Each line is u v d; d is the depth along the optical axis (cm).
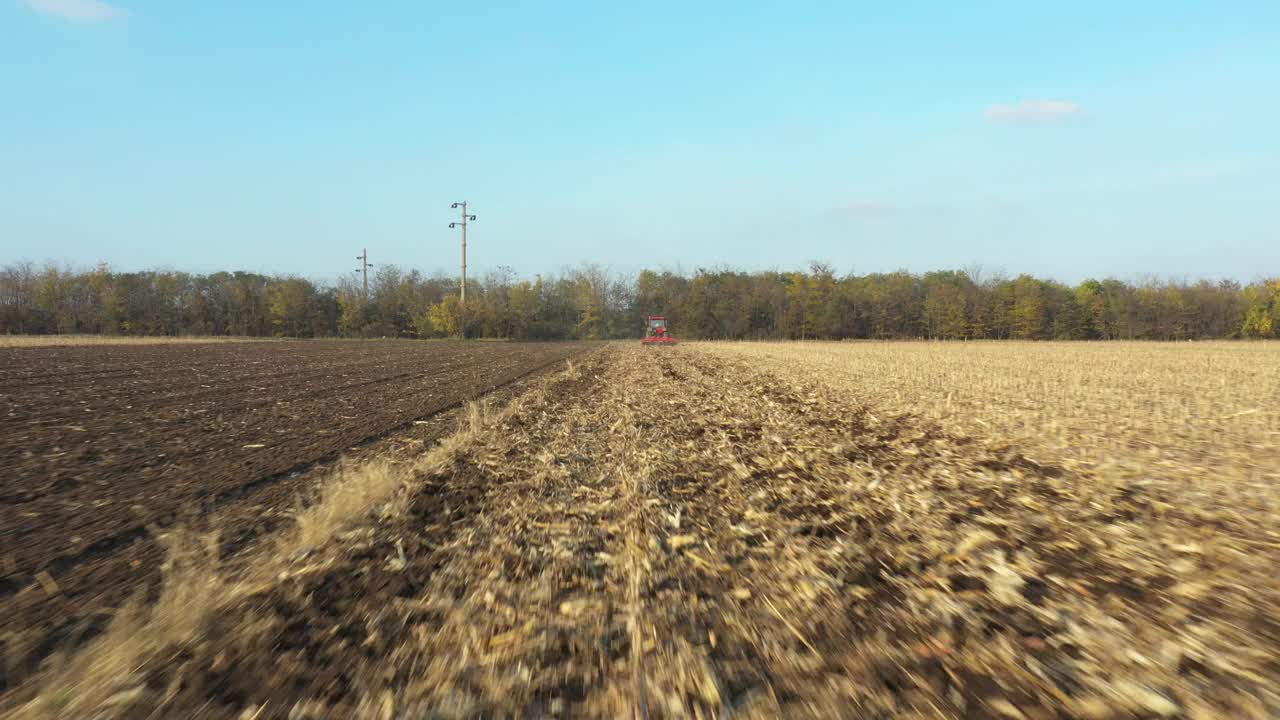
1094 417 1444
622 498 784
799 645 417
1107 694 359
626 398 1877
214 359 3488
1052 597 492
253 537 643
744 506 753
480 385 2283
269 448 1098
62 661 395
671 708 347
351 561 561
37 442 1118
